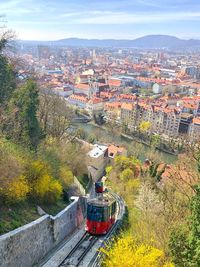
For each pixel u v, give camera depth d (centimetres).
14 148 4175
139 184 6538
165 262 2389
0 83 5409
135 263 2328
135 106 16275
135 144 12556
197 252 2012
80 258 3297
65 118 7431
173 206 3547
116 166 8419
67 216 4000
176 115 14875
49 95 7156
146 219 3525
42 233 3253
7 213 3139
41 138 5559
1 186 3209
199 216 2108
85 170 6900
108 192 6097
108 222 4022
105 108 17488
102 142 12006
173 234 2317
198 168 2559
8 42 5781
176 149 12356
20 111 5066
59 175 4734
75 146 7200
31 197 3731
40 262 3175
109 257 2611
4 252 2594
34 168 3784
